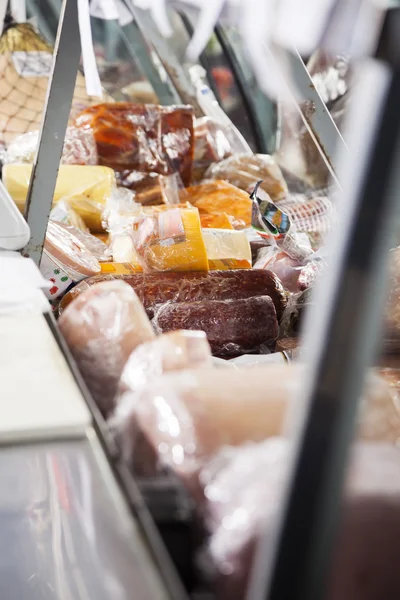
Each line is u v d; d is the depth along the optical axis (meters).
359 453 0.75
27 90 3.13
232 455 0.72
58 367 0.95
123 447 0.81
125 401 0.86
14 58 3.19
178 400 0.79
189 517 0.67
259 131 3.68
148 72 3.89
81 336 1.06
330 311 0.50
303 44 0.57
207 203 2.66
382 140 0.48
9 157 2.82
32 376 0.91
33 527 0.97
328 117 1.98
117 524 0.66
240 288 1.84
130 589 0.64
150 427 0.79
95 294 1.09
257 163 3.01
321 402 0.50
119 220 2.38
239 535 0.64
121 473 0.71
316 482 0.50
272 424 0.78
